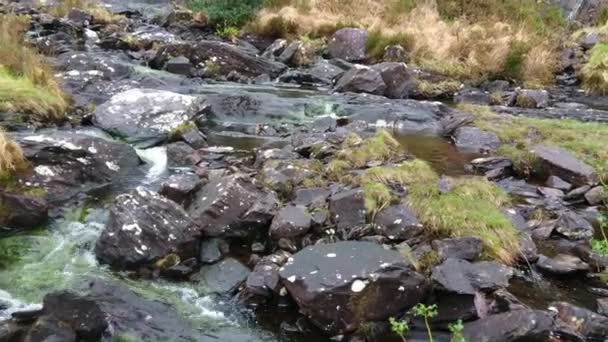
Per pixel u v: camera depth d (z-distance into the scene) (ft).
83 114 30.78
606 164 26.81
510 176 26.61
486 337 14.84
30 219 20.79
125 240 18.66
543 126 32.86
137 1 69.05
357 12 57.47
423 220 20.04
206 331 16.06
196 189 21.63
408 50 49.39
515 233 20.03
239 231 19.93
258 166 25.36
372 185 21.52
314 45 50.34
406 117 34.76
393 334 15.84
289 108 35.55
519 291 17.46
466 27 54.29
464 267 17.42
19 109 28.66
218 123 32.35
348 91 40.96
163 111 30.19
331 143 28.07
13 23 44.16
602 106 40.47
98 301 16.06
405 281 16.19
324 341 15.90
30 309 16.24
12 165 22.38
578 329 15.57
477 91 42.57
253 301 17.16
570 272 18.21
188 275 18.44
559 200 23.65
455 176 25.68
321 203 21.15
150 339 15.42
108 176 24.40
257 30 54.39
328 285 15.90
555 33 56.44
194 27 55.36
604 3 65.46
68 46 44.01
